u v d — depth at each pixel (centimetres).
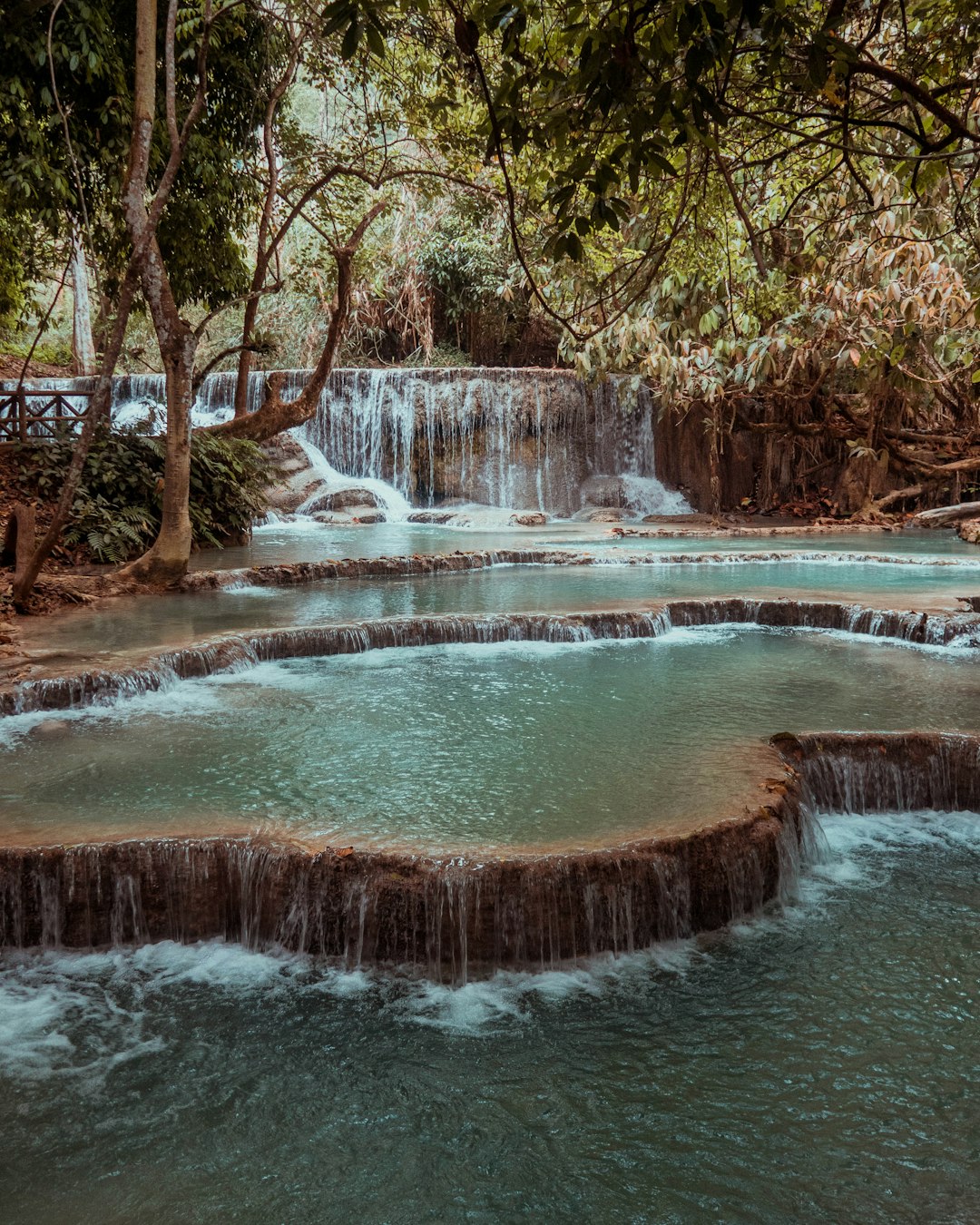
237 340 2856
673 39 309
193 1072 411
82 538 1419
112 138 1269
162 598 1203
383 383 2369
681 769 623
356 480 2355
